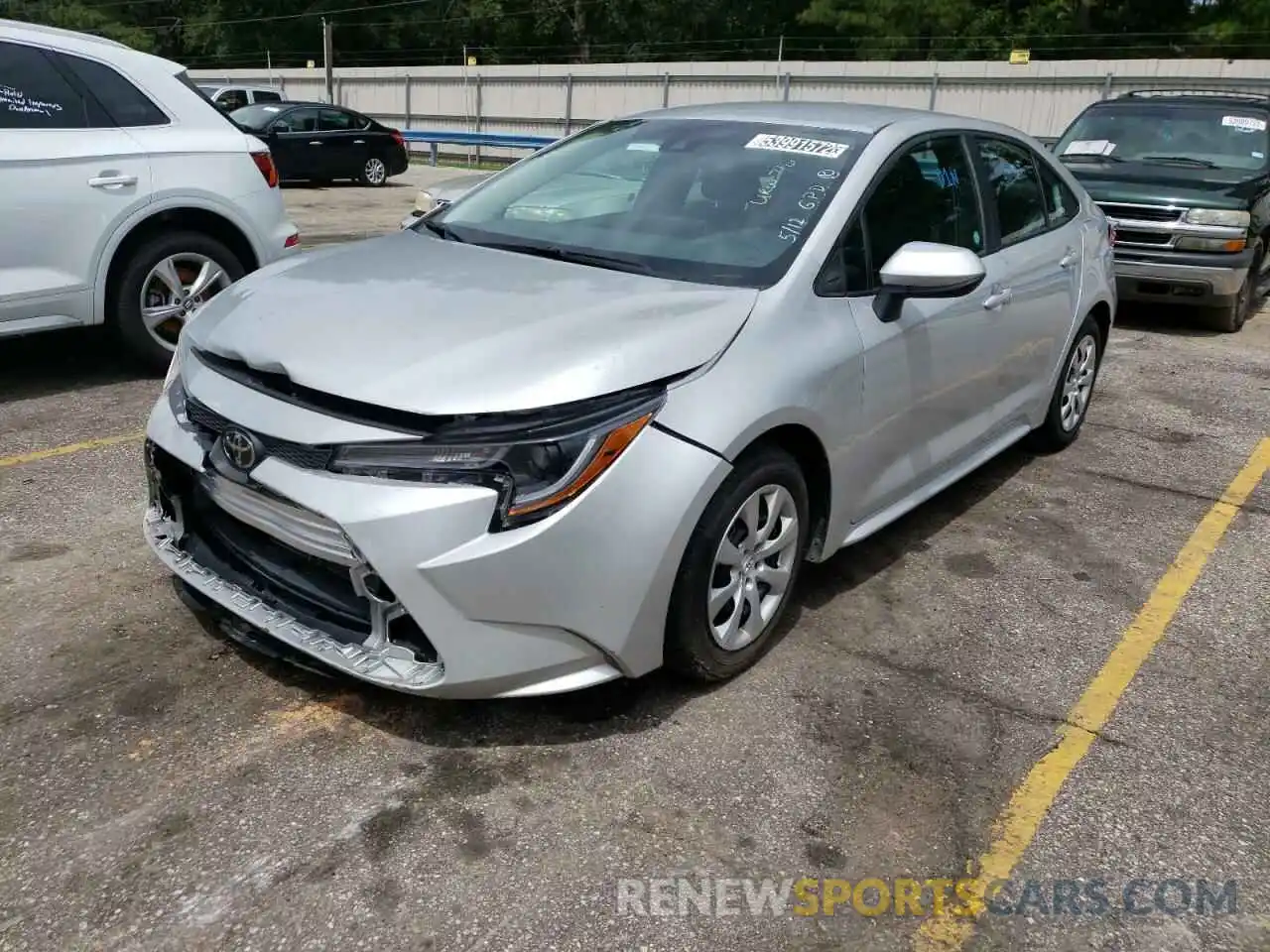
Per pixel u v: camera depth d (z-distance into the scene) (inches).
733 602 123.0
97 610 135.8
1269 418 247.3
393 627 106.7
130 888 92.2
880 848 101.7
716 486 112.0
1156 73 845.8
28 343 259.6
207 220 234.1
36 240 204.8
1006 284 169.0
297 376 107.4
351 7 1875.0
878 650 137.3
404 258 140.6
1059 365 200.2
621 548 106.7
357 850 97.6
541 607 104.5
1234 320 335.3
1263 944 93.0
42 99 207.8
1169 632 146.4
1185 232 316.5
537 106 1128.2
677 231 139.9
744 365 117.4
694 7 1716.3
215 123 235.0
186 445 116.9
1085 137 373.7
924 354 146.9
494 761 110.7
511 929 89.8
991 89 905.5
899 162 150.3
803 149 149.2
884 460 144.8
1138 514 187.6
